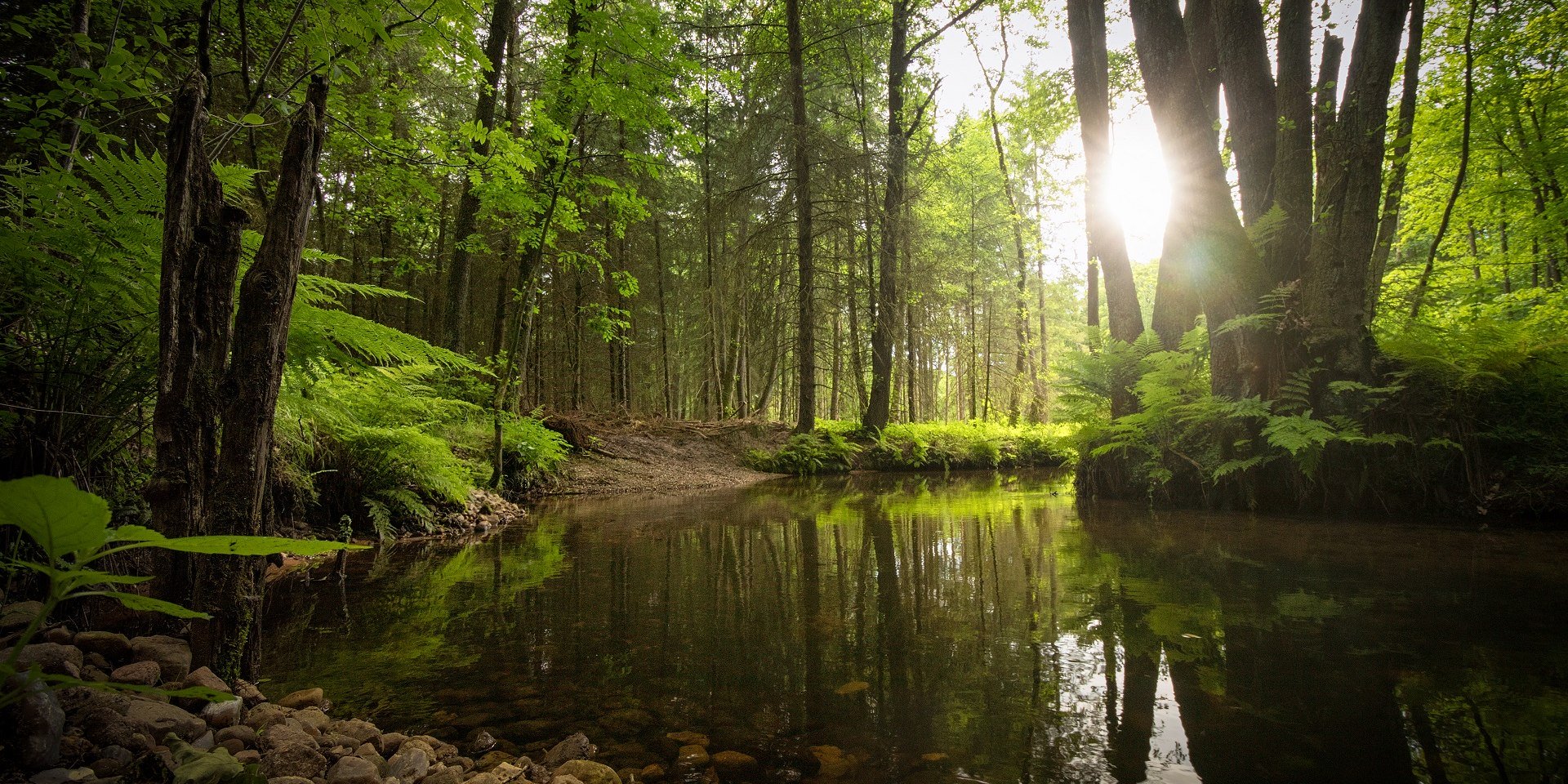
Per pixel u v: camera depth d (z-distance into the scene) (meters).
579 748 1.84
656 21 7.86
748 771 1.72
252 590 2.08
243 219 1.98
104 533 0.90
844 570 4.20
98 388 2.72
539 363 16.66
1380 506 5.91
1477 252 13.13
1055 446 17.42
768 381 18.70
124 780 1.36
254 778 1.45
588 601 3.49
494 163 5.91
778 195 15.56
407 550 5.02
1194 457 7.09
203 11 2.04
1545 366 5.64
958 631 2.84
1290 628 2.68
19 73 4.46
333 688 2.32
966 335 26.77
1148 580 3.68
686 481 11.24
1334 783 1.52
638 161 8.51
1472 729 1.76
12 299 2.58
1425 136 10.18
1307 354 6.35
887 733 1.91
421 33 4.40
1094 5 9.60
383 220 11.29
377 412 5.75
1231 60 7.27
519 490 8.50
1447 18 8.97
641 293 19.52
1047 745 1.79
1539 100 9.54
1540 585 3.30
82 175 3.55
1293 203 6.80
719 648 2.72
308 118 2.07
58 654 1.65
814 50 15.45
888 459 15.09
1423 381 5.97
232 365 1.94
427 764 1.76
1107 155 8.91
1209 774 1.59
